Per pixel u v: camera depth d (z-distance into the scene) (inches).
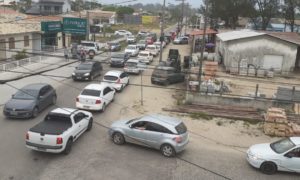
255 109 987.3
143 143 669.9
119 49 2134.6
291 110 971.9
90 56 1606.8
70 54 1603.1
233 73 1507.1
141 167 601.3
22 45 1641.2
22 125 761.0
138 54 1872.5
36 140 604.7
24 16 2122.3
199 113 934.4
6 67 1298.0
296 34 1972.2
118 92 1131.9
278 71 1552.7
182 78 1346.0
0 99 946.1
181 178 570.3
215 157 671.8
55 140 601.9
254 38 1523.1
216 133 812.0
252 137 804.0
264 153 612.7
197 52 2187.5
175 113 936.3
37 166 579.5
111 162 612.7
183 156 662.5
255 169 627.2
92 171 573.9
